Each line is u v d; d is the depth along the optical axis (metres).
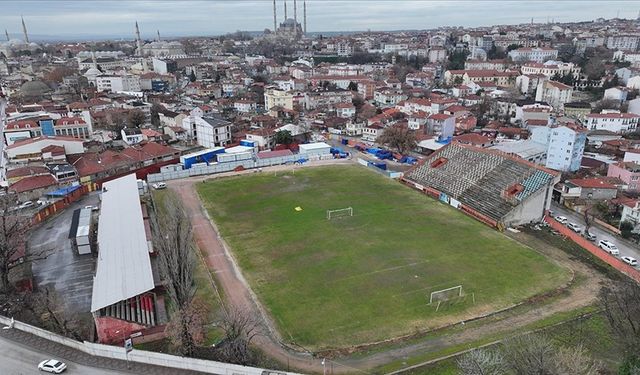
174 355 45.94
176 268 55.56
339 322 56.06
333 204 96.94
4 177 113.69
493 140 143.38
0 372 43.50
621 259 73.50
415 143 140.00
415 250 75.62
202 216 90.19
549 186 88.56
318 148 133.88
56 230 83.75
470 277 67.06
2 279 60.75
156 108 185.00
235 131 158.75
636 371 40.97
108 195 89.06
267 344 51.88
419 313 57.91
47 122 136.75
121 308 53.75
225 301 60.53
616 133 154.50
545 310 58.69
